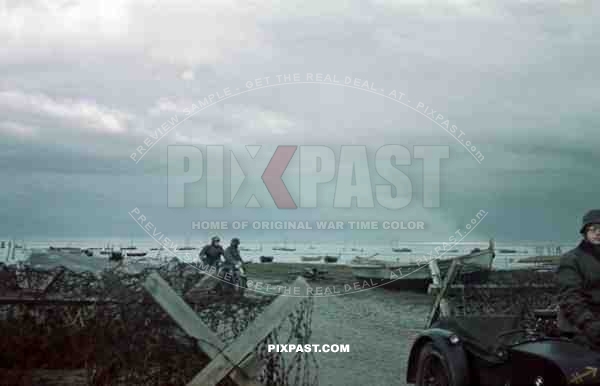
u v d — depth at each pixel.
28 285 9.37
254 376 6.96
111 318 8.26
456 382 6.09
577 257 5.73
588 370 5.07
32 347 8.39
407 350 9.34
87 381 7.73
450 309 8.75
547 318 6.41
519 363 5.58
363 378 8.12
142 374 7.67
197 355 7.63
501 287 9.51
